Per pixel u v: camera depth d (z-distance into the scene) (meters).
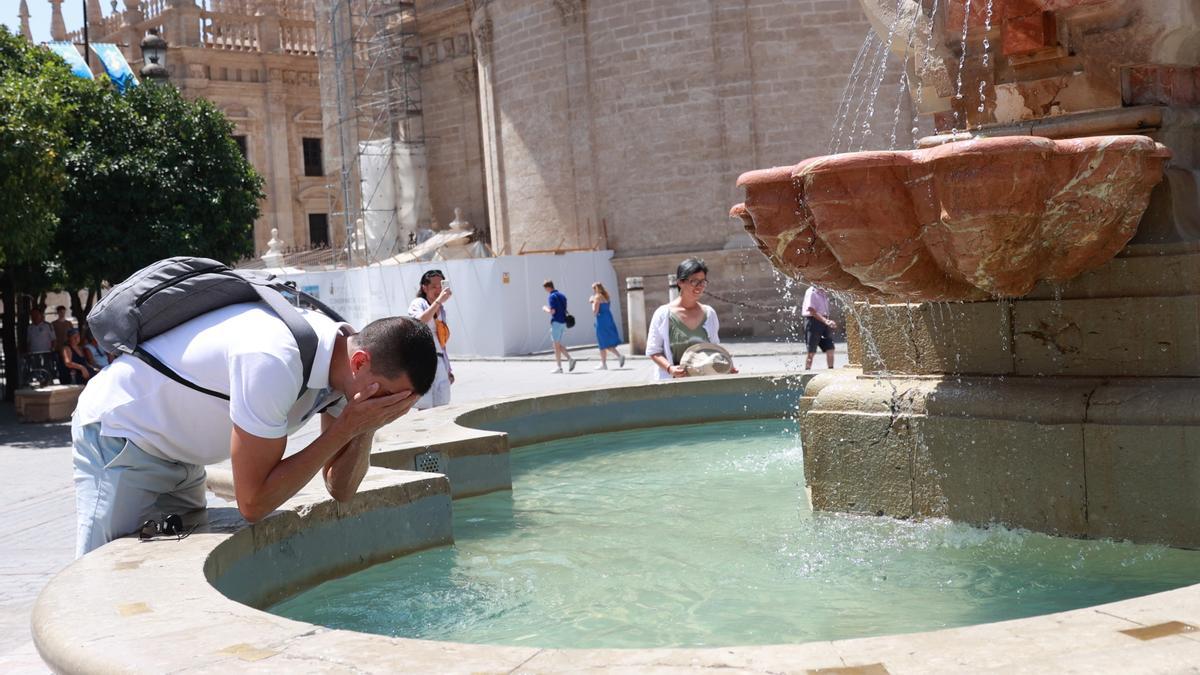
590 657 2.23
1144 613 2.27
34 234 17.73
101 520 3.65
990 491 4.70
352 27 42.12
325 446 3.25
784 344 24.67
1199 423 4.16
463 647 2.36
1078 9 4.71
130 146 23.66
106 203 23.22
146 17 51.69
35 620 2.84
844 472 5.20
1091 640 2.12
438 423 7.02
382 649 2.38
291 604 3.94
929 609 3.59
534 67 31.95
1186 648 2.04
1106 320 4.52
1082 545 4.33
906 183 4.09
